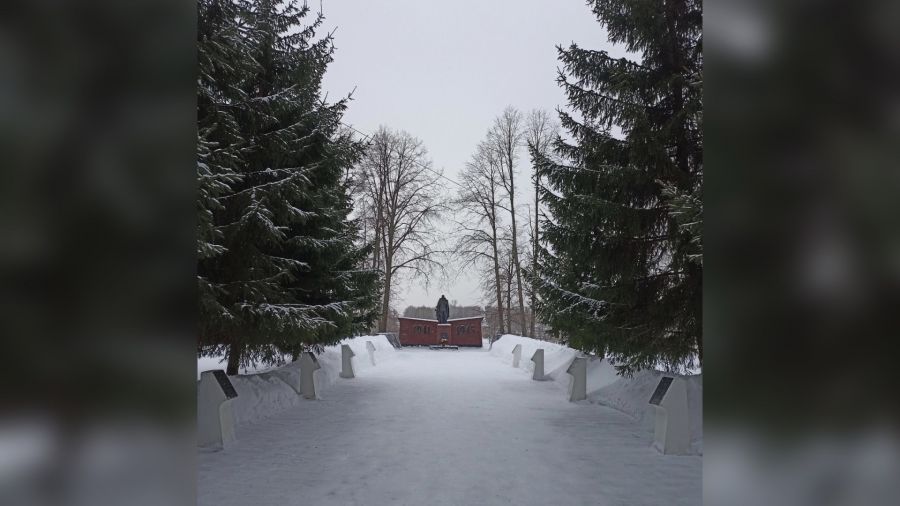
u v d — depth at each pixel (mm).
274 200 7613
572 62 8891
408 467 5496
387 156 30609
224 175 5902
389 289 30172
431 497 4582
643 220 8203
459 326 32188
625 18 8719
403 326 32156
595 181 8469
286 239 9062
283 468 5441
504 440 6734
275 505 4355
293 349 10523
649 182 8219
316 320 8172
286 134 8375
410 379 14008
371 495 4625
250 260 7625
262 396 8711
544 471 5371
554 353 15914
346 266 12164
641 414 8141
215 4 7258
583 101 8656
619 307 8672
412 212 30766
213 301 6465
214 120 6664
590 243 8367
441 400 10180
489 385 12664
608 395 9758
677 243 7773
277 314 7410
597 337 8633
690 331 8125
